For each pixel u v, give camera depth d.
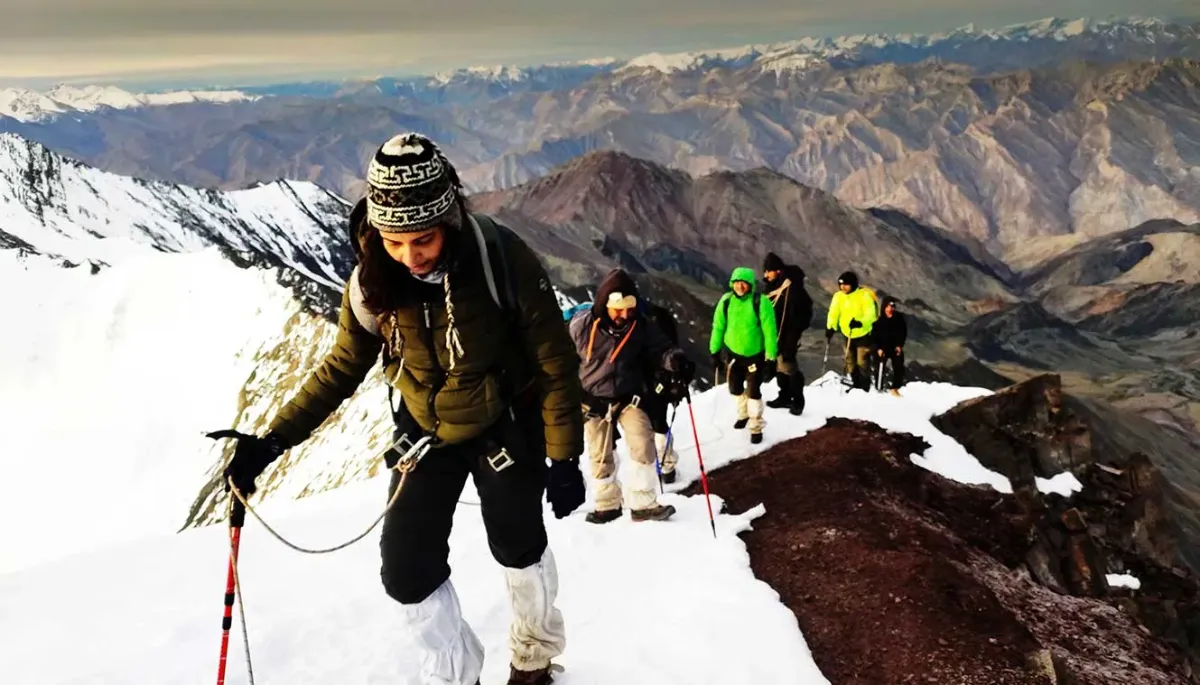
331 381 4.05
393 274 3.72
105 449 130.12
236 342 131.50
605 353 8.42
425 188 3.45
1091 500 17.36
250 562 8.04
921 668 5.84
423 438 4.09
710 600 6.59
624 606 6.62
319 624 6.09
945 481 11.98
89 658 6.10
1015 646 6.12
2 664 6.09
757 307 11.88
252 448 3.92
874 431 13.29
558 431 4.11
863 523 8.66
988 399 16.94
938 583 6.91
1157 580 16.91
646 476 8.59
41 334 153.25
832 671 6.00
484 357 3.92
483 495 4.27
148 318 148.88
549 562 4.64
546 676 4.88
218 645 5.95
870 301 17.17
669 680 5.33
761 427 12.12
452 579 7.20
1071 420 17.84
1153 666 7.78
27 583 7.64
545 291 3.97
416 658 5.52
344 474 64.00
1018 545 11.51
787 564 7.75
